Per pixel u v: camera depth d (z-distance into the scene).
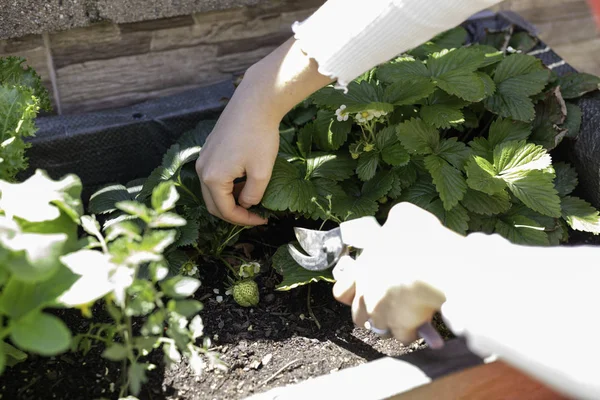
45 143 1.42
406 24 0.98
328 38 1.02
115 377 1.04
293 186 1.23
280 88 1.10
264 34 1.73
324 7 1.04
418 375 0.90
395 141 1.31
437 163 1.25
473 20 1.90
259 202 1.25
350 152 1.34
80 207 0.88
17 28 1.41
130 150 1.53
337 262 1.02
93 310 1.18
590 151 1.40
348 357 1.14
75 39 1.53
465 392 0.95
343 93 1.33
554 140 1.40
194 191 1.32
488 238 0.77
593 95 1.50
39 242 0.71
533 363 0.64
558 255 0.71
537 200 1.23
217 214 1.20
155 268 0.86
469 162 1.24
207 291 1.27
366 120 1.29
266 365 1.12
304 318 1.23
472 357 0.93
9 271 0.78
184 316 0.87
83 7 1.45
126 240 0.81
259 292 1.28
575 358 0.62
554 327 0.64
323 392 0.88
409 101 1.29
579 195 1.47
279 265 1.24
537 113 1.45
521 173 1.26
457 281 0.72
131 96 1.67
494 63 1.51
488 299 0.68
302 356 1.14
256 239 1.40
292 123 1.49
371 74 1.43
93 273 0.79
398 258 0.80
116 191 1.31
